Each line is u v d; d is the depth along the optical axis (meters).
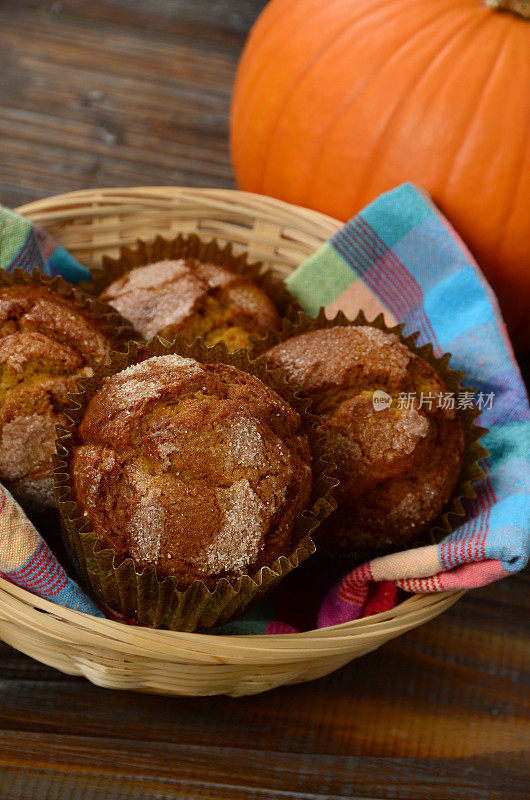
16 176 0.70
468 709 0.55
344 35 0.60
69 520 0.50
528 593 0.58
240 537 0.49
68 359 0.54
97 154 0.72
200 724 0.53
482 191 0.59
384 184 0.60
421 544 0.55
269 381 0.53
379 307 0.60
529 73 0.58
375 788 0.53
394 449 0.53
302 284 0.60
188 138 0.74
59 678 0.54
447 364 0.56
